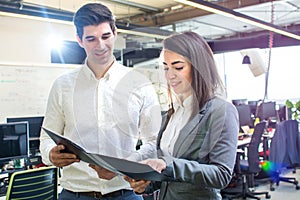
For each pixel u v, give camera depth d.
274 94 7.56
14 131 3.28
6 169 3.25
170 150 1.07
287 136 4.77
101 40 1.27
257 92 7.74
